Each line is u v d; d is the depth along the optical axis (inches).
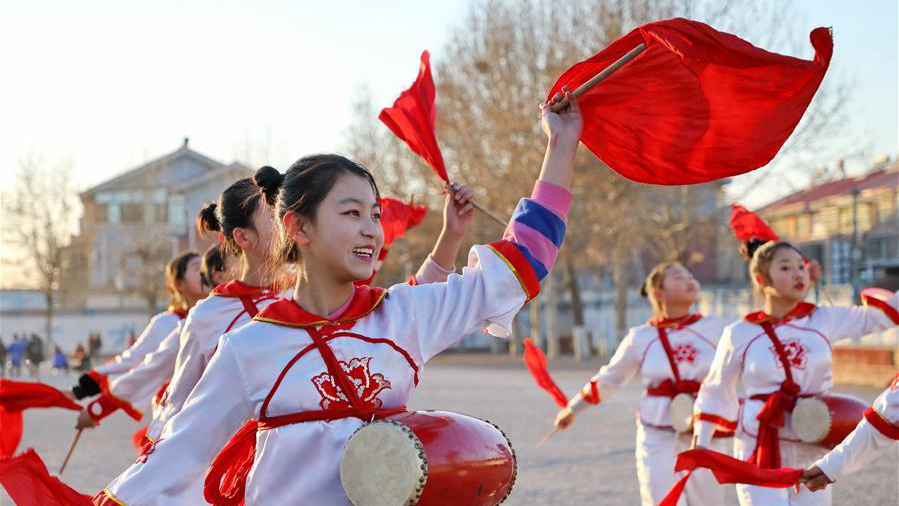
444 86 1499.8
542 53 1434.5
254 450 133.2
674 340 299.7
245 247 190.2
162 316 264.1
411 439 120.0
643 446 300.2
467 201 170.9
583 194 1482.5
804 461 237.6
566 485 402.3
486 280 132.3
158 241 2295.8
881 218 1861.5
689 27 123.6
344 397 127.7
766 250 247.8
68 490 154.0
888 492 367.9
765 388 243.0
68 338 2311.8
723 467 190.7
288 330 129.2
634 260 2239.2
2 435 234.2
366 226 129.7
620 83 132.7
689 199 1492.4
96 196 2554.1
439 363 1722.4
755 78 127.2
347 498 125.8
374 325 130.7
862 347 924.6
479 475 122.6
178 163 2475.4
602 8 1380.4
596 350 1973.4
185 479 128.7
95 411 237.6
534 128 1432.1
